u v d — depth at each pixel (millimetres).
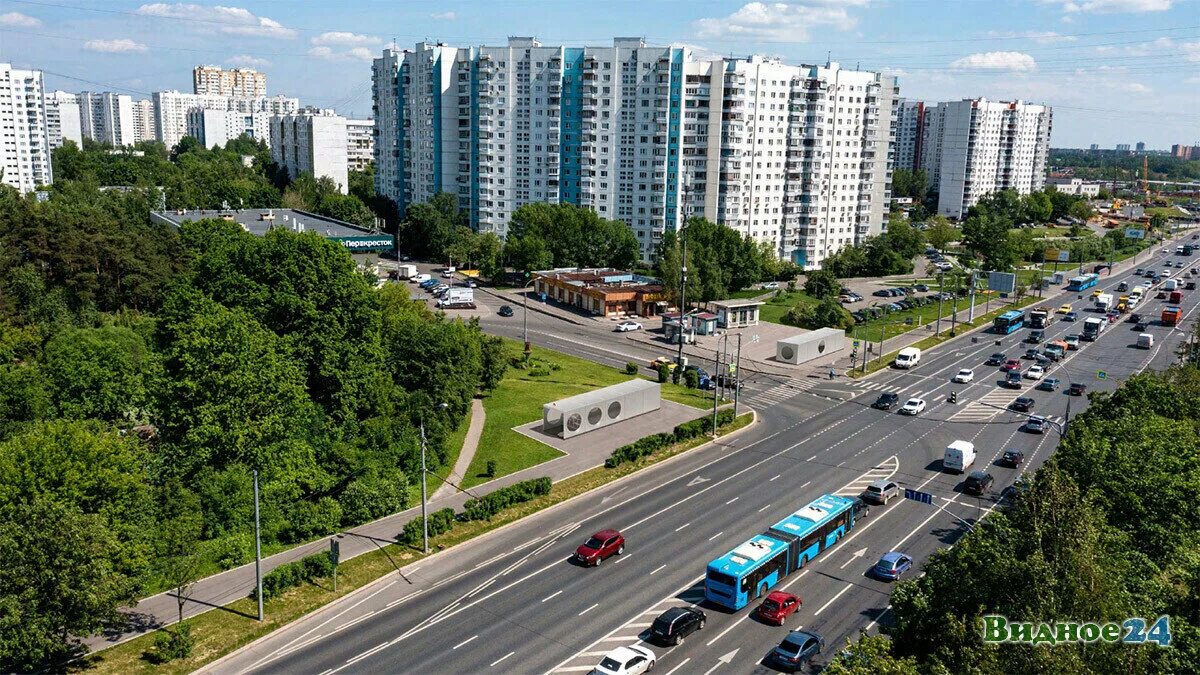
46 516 45750
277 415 71500
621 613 55875
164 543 57250
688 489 77438
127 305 123938
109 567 48125
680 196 195500
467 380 92375
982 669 35000
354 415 81562
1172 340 144500
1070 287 191250
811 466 83688
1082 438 60594
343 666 49656
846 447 89688
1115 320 161750
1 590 43938
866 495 75250
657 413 99188
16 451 54094
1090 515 41969
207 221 141750
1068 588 38031
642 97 192000
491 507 70750
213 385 68875
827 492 76875
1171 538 52781
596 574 61250
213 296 83938
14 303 107438
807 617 55500
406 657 50656
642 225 199375
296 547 64938
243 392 69562
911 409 101625
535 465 82000
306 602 56750
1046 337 146500
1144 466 56188
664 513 72062
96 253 121562
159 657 49469
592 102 195625
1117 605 37719
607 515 71562
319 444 74938
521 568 62125
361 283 88250
